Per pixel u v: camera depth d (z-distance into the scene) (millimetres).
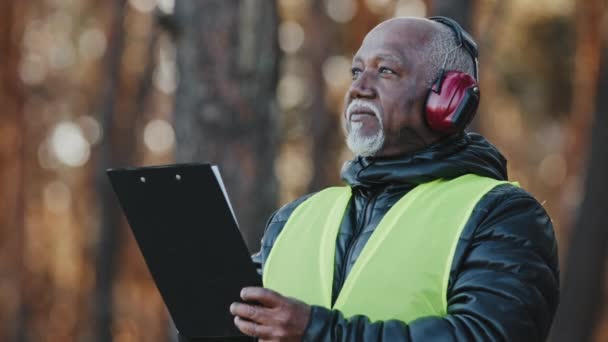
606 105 16297
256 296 3930
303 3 24625
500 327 3965
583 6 19812
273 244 4801
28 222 28094
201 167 3916
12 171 26438
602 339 18984
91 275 27016
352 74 4691
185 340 4277
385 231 4367
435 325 3963
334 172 24844
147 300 26734
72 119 27922
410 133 4543
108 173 4094
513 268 4094
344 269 4426
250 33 10070
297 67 24578
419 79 4543
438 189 4434
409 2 22875
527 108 23969
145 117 25297
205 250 4039
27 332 27141
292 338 3922
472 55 4703
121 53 23594
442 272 4207
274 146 10250
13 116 26156
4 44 25625
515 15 22719
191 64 10086
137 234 4156
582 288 16109
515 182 4500
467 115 4539
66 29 27438
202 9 10070
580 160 21594
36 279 27750
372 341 3936
